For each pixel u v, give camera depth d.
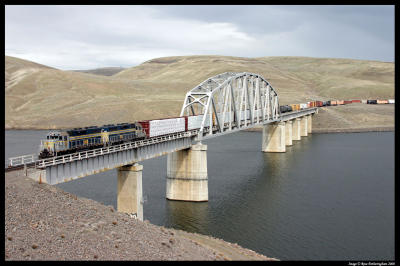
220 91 94.75
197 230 59.72
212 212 68.94
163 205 73.31
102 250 32.38
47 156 51.19
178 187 76.94
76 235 33.38
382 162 113.06
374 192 80.44
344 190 82.19
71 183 84.81
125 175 62.28
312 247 53.53
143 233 37.97
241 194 80.38
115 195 74.88
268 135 136.88
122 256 32.28
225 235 57.94
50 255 30.22
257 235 58.00
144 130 71.12
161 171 100.88
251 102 112.88
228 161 117.50
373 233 57.91
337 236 57.12
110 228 36.44
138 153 62.78
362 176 95.12
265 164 112.56
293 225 62.06
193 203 74.75
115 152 57.47
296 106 178.00
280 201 75.12
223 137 176.25
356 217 65.19
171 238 39.03
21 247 30.22
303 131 190.38
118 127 66.50
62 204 38.00
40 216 34.66
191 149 77.00
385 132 197.75
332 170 102.88
